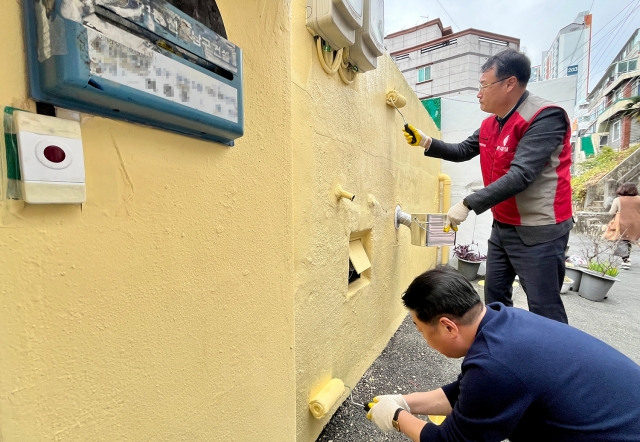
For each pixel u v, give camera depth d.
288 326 0.84
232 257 0.64
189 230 0.54
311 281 1.16
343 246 1.40
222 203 0.61
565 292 3.52
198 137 0.55
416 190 2.76
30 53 0.34
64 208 0.38
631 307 3.04
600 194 11.69
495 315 0.95
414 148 2.63
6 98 0.32
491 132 1.78
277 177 0.76
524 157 1.47
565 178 1.54
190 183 0.54
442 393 1.20
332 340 1.36
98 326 0.42
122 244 0.44
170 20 0.44
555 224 1.54
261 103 0.70
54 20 0.33
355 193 1.50
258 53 0.68
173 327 0.53
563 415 0.77
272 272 0.76
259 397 0.75
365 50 1.29
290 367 0.87
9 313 0.34
